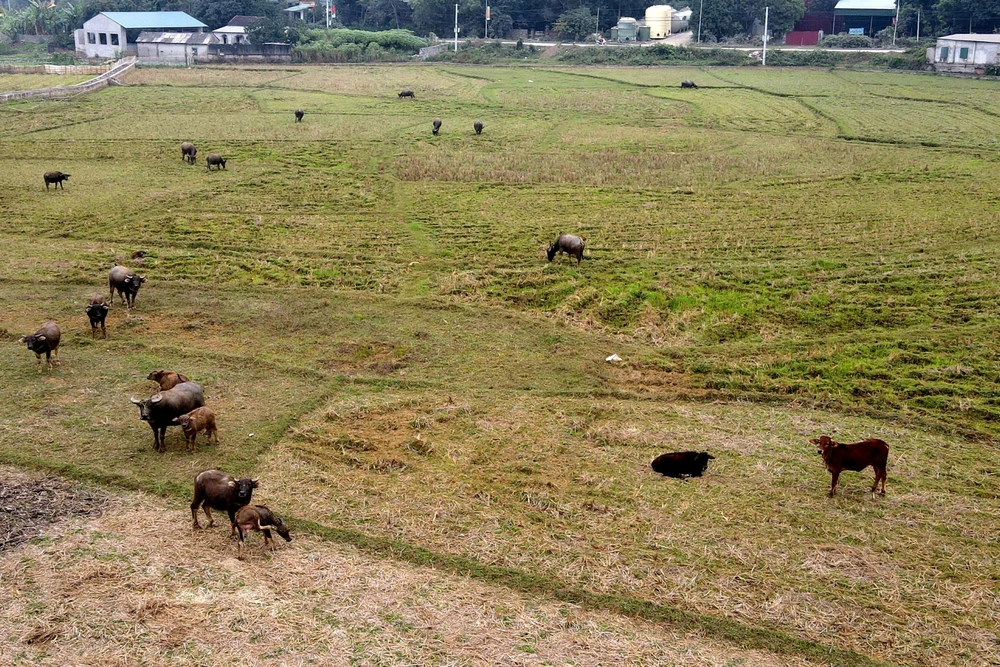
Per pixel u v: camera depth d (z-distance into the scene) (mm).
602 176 39906
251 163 42781
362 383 19031
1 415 16797
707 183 38938
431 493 14445
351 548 12820
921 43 106438
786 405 18516
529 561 12609
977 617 11555
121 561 12180
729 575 12336
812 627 11273
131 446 15727
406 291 25078
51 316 22625
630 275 26391
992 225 31219
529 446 16281
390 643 10688
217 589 11617
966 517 14023
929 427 17391
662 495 14555
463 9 121375
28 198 35156
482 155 44719
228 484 12648
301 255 28438
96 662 10195
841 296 24531
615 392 18828
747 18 119625
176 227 31516
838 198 36000
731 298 24641
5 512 13383
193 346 20938
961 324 22609
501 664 10391
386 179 39531
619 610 11555
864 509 14188
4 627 10727
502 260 27891
